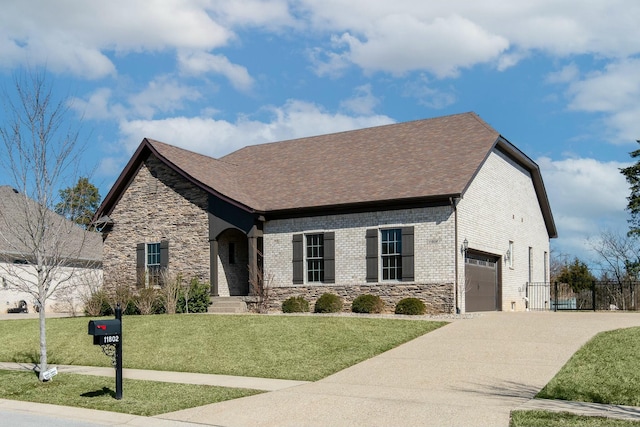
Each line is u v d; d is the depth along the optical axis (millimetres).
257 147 34031
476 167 24219
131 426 9883
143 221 29781
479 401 11016
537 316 21172
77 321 23609
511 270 29359
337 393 12070
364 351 16203
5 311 34562
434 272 23391
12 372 15359
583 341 15977
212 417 10320
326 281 25562
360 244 25000
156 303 26812
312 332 18438
